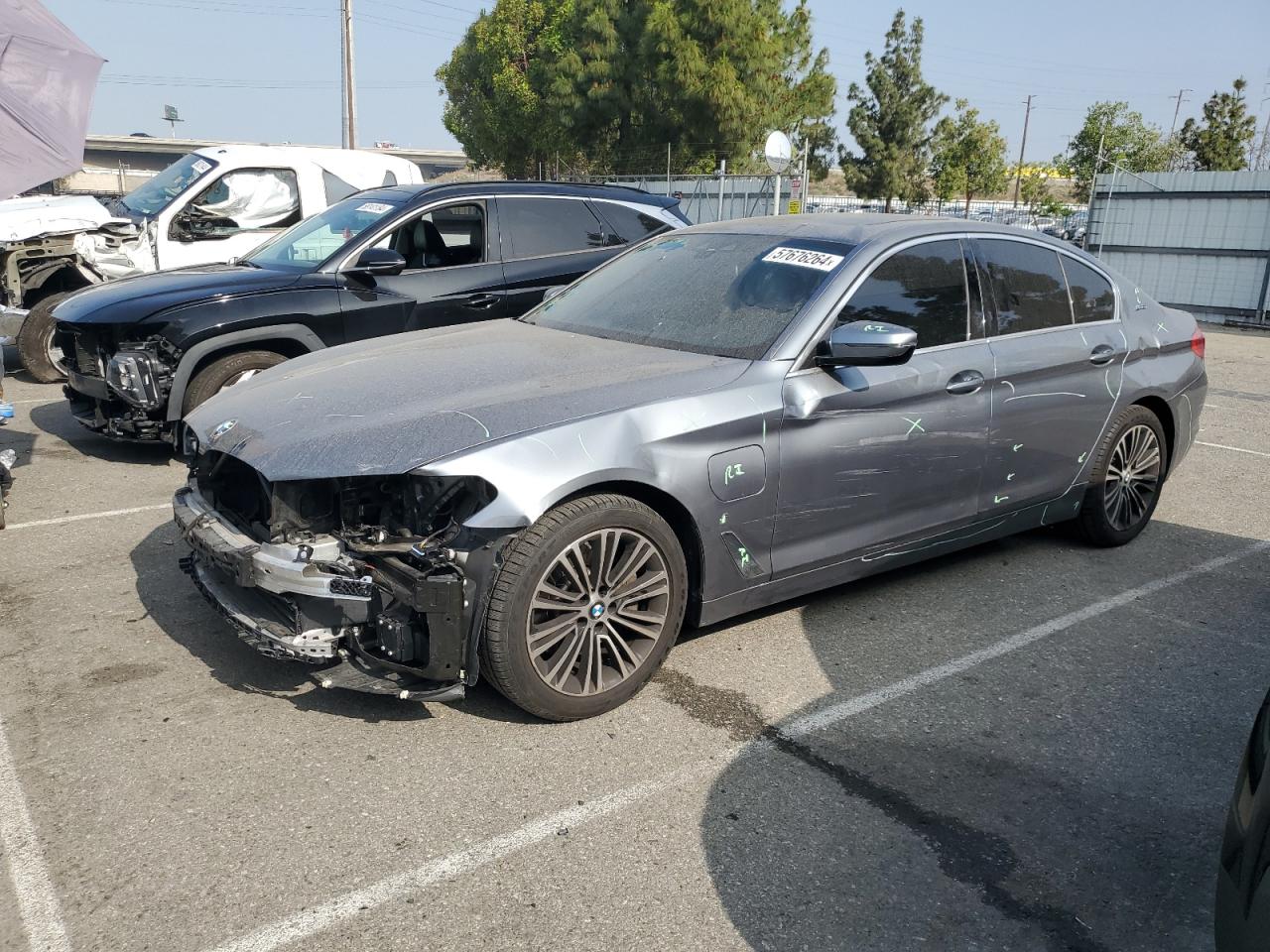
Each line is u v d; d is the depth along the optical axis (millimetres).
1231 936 1781
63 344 6469
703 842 2738
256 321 5961
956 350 4137
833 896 2539
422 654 3055
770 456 3553
